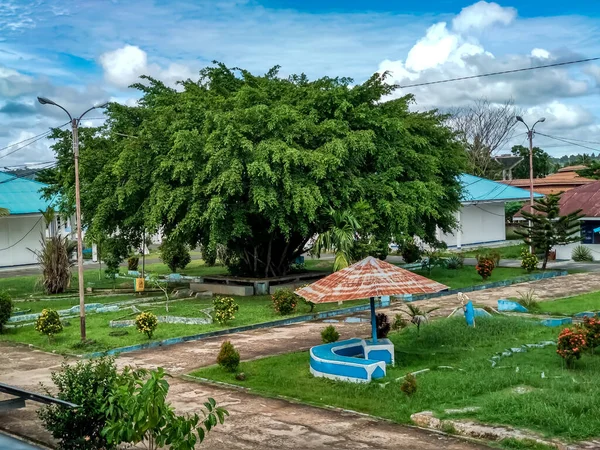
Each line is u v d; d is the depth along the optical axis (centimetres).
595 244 3422
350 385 1191
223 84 2805
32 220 4184
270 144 2253
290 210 2303
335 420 1031
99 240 2527
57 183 2906
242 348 1634
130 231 2723
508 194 4175
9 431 1033
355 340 1442
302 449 906
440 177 2936
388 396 1118
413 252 3334
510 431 902
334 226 2336
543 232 3016
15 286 3064
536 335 1568
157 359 1547
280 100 2536
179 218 2462
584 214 3375
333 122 2395
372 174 2547
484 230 4381
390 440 927
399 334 1656
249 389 1242
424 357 1378
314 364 1295
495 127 6525
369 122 2505
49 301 2556
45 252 2777
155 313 2131
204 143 2312
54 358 1611
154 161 2395
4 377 1434
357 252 2325
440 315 2016
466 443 898
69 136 2619
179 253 3441
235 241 2664
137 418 634
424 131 2927
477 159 6438
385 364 1250
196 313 2084
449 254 3400
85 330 1867
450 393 1089
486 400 1027
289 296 2073
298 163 2216
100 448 815
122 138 2586
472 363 1284
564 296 2302
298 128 2348
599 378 1119
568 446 838
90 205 2512
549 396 1001
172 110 2500
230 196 2297
